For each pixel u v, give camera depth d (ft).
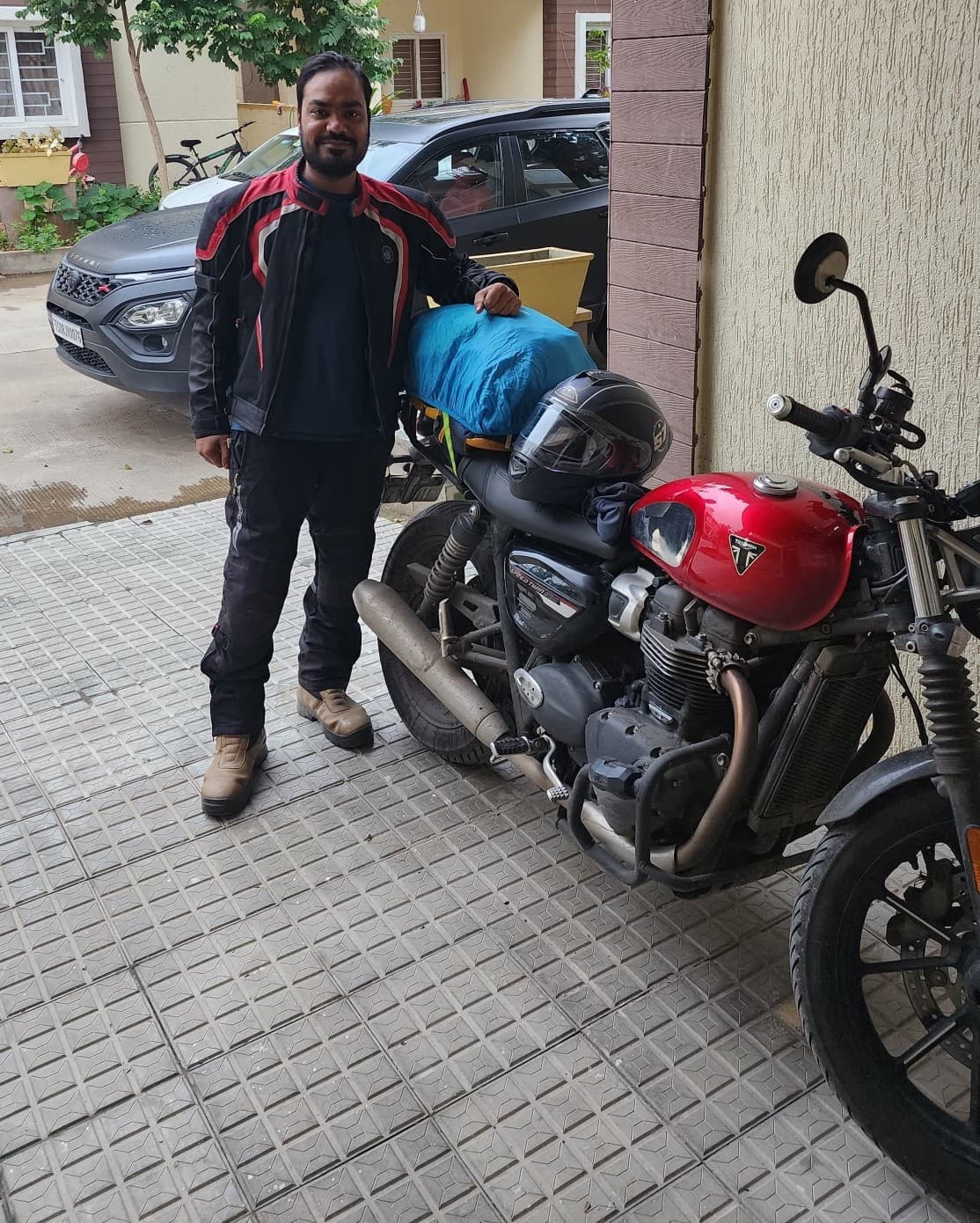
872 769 6.55
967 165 8.75
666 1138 7.11
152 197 42.42
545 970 8.49
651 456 8.21
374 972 8.51
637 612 7.56
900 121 9.12
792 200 10.21
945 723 5.93
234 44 36.19
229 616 10.21
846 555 6.63
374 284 9.24
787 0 9.75
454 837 10.06
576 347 8.68
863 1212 6.62
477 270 9.53
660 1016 8.04
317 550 10.86
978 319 8.98
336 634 11.34
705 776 7.04
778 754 6.95
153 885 9.54
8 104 42.47
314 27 38.17
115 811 10.55
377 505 10.65
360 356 9.45
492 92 57.31
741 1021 7.98
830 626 6.66
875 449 6.32
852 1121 7.20
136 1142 7.19
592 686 8.11
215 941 8.88
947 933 6.55
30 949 8.86
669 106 11.10
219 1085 7.58
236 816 10.43
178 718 12.10
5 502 19.38
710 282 11.32
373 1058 7.75
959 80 8.63
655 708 7.52
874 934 8.67
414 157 21.21
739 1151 7.02
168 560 16.42
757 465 11.35
